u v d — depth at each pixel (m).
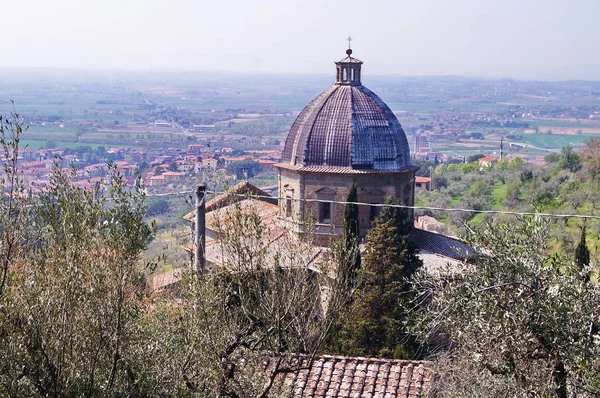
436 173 139.12
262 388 22.72
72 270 17.11
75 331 17.23
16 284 16.95
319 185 55.88
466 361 19.72
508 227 19.86
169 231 64.94
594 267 19.98
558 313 18.03
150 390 18.86
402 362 26.66
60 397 16.66
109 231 18.12
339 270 25.89
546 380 18.33
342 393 25.45
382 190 55.94
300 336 23.78
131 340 18.84
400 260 43.44
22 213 17.34
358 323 40.44
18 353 16.25
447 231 78.19
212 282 22.36
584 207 84.00
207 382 20.77
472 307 19.00
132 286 18.42
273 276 23.27
